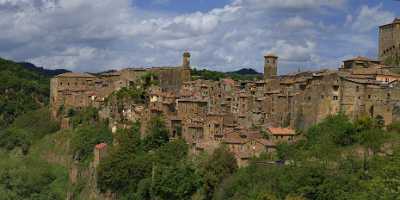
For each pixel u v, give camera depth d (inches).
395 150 7165.4
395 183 5502.0
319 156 7795.3
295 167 7406.5
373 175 6658.5
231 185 7815.0
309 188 6806.1
